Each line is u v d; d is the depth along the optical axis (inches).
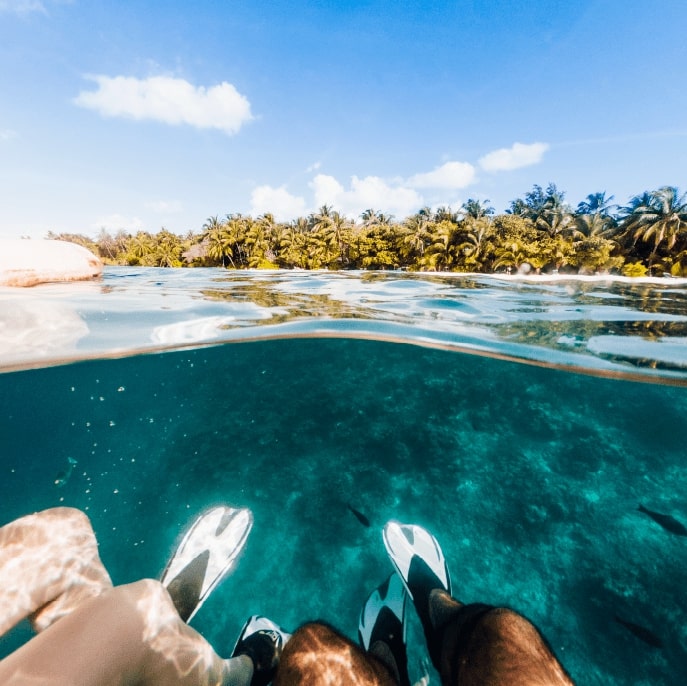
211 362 276.2
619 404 241.6
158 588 39.5
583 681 105.9
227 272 778.8
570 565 140.5
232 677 48.3
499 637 45.1
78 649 28.6
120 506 173.0
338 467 202.1
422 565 108.9
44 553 47.6
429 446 219.6
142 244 2383.1
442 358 251.4
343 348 266.7
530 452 210.8
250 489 184.9
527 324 222.7
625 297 369.7
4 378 192.5
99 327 185.5
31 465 244.8
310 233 1824.6
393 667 70.8
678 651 109.6
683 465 194.5
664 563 139.7
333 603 126.3
